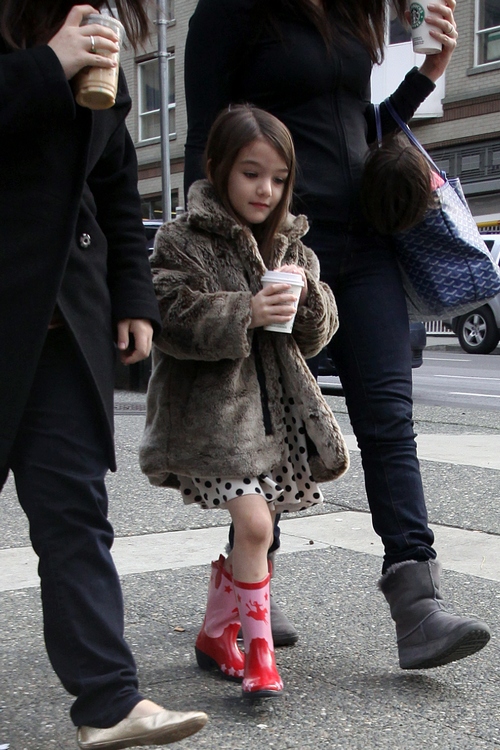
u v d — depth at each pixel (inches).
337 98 134.9
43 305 93.3
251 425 117.2
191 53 133.3
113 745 91.7
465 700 118.6
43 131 93.2
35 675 125.8
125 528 202.1
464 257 139.3
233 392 117.3
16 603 153.7
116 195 106.5
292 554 185.3
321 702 117.1
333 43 132.6
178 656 133.5
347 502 230.1
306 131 133.0
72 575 94.0
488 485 249.0
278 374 121.5
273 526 133.0
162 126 751.7
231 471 115.0
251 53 132.3
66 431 96.0
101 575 95.7
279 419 120.6
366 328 133.3
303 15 132.0
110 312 101.9
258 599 115.0
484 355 837.8
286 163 119.6
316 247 133.7
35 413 96.3
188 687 122.3
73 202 95.0
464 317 855.1
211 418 116.3
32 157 93.7
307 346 123.2
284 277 114.4
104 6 101.6
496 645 138.3
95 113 98.0
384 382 132.1
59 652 93.7
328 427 119.0
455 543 195.0
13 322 92.7
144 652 134.6
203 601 156.3
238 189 119.0
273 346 121.2
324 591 162.6
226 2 129.3
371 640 139.8
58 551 94.3
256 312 113.8
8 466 97.0
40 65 89.1
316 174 132.5
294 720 111.9
